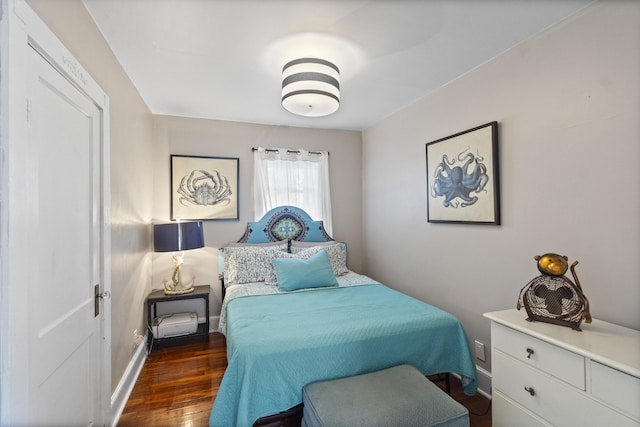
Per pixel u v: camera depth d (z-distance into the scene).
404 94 2.73
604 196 1.48
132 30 1.74
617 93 1.43
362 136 3.95
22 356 0.99
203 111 3.15
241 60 2.10
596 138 1.51
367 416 1.30
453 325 1.92
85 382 1.51
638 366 1.05
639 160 1.35
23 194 1.01
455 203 2.39
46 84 1.17
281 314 2.03
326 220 3.75
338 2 1.52
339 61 2.11
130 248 2.30
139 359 2.46
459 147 2.35
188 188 3.31
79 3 1.47
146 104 2.91
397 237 3.21
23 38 1.00
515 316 1.59
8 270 0.93
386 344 1.76
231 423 1.47
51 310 1.20
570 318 1.40
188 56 2.04
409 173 3.00
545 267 1.46
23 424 0.99
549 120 1.72
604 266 1.48
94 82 1.57
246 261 2.99
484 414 1.91
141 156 2.71
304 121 3.52
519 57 1.90
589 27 1.53
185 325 2.91
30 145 1.05
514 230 1.93
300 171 3.70
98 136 1.68
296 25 1.71
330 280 2.77
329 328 1.78
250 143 3.55
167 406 1.99
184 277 3.29
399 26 1.72
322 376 1.59
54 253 1.22
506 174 1.99
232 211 3.45
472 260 2.27
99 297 1.67
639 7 1.35
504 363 1.54
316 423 1.31
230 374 1.52
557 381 1.28
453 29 1.75
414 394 1.43
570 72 1.62
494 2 1.53
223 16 1.63
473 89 2.24
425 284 2.78
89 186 1.57
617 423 1.08
